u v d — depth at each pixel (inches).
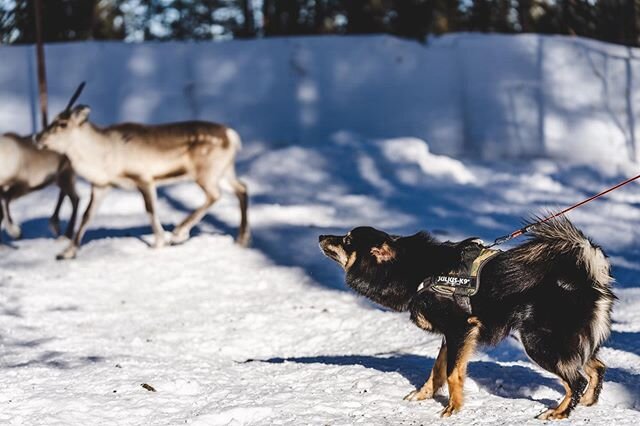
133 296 405.7
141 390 256.4
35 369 280.5
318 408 235.3
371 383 256.4
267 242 492.4
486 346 233.8
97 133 475.8
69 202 597.3
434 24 911.7
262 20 1072.2
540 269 221.5
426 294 233.5
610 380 258.8
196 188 609.9
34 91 690.8
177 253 474.6
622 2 793.6
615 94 695.7
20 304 384.8
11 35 948.6
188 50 713.6
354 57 713.6
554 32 867.4
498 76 706.2
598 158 687.7
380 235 249.8
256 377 272.2
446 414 227.5
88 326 358.3
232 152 498.0
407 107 710.5
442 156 652.7
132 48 710.5
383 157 641.6
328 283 415.5
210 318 370.3
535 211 534.3
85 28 994.1
